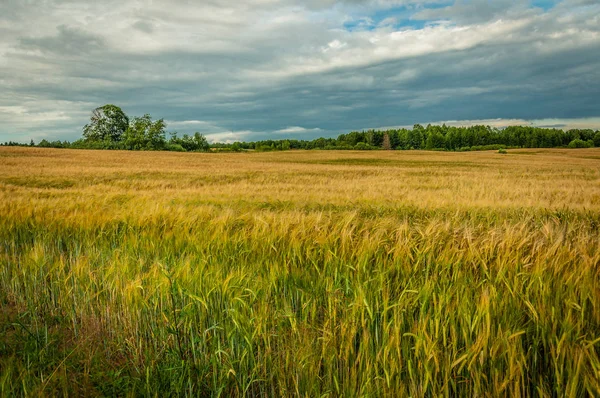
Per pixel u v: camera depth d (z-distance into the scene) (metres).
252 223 5.48
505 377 2.29
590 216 7.79
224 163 47.88
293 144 142.38
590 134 134.12
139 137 86.62
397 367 2.47
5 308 4.14
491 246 3.77
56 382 2.75
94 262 4.41
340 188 17.56
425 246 3.94
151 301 3.40
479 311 2.59
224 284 3.19
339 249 4.15
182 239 4.85
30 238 5.94
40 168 33.62
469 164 51.12
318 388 2.55
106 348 3.33
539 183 20.97
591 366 2.29
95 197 10.46
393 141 145.75
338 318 3.04
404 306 2.91
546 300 2.78
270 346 3.03
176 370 2.82
